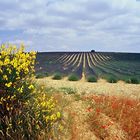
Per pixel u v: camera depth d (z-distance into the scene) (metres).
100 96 11.05
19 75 6.32
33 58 6.48
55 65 43.41
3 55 6.27
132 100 10.98
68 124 7.54
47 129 6.48
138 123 8.87
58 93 10.16
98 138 7.86
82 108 9.19
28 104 6.40
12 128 6.15
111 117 9.03
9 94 6.14
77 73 30.75
